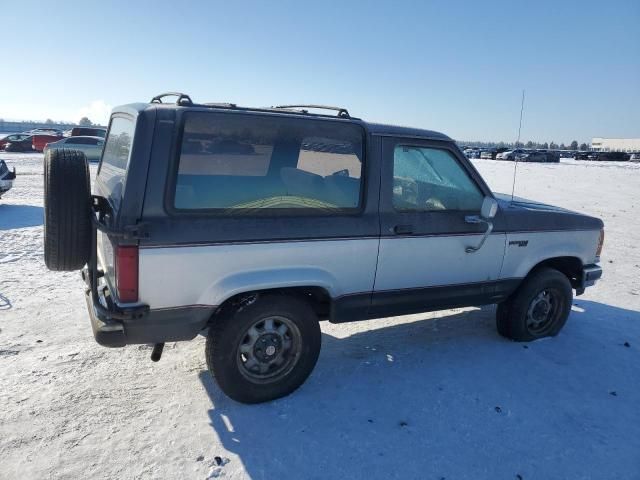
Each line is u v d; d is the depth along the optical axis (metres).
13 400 3.39
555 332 4.81
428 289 3.98
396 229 3.67
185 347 4.30
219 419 3.27
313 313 3.50
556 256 4.59
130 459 2.86
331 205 3.48
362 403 3.52
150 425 3.18
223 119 3.10
